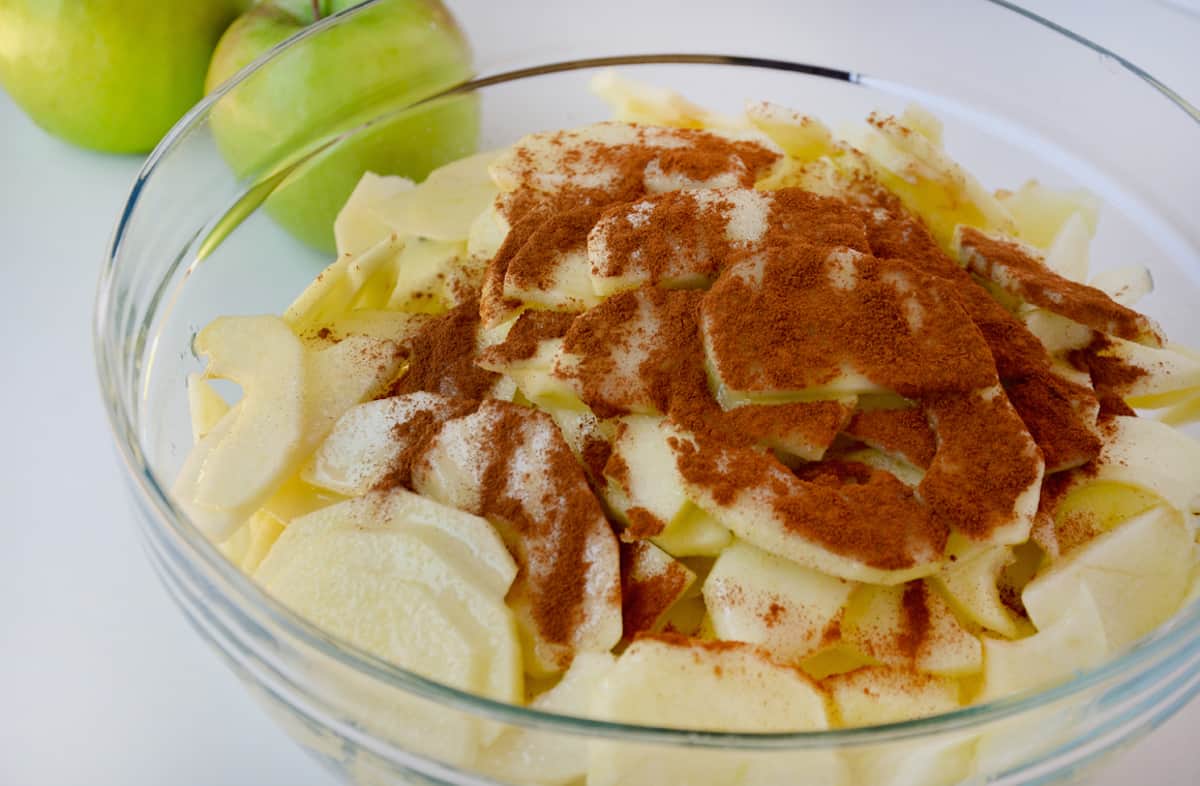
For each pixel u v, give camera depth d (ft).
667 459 1.14
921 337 1.16
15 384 1.53
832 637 1.07
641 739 0.91
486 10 1.55
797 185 1.39
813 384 1.14
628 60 1.61
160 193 1.30
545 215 1.28
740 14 1.62
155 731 1.27
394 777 1.07
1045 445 1.15
